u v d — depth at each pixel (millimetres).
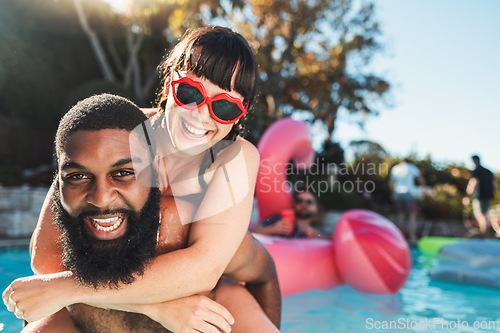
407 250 3857
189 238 1379
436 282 4527
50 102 10352
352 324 2785
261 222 3980
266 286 1784
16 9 10383
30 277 1291
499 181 14297
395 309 3248
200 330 1255
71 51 11188
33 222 6328
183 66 1509
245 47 1564
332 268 3795
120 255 1138
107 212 1101
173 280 1227
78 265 1137
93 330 1356
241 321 1505
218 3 8547
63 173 1104
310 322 2801
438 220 12305
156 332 1351
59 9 10586
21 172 8688
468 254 4781
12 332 1935
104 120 1138
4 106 10367
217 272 1331
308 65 15000
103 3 10414
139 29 10461
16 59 9844
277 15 13227
